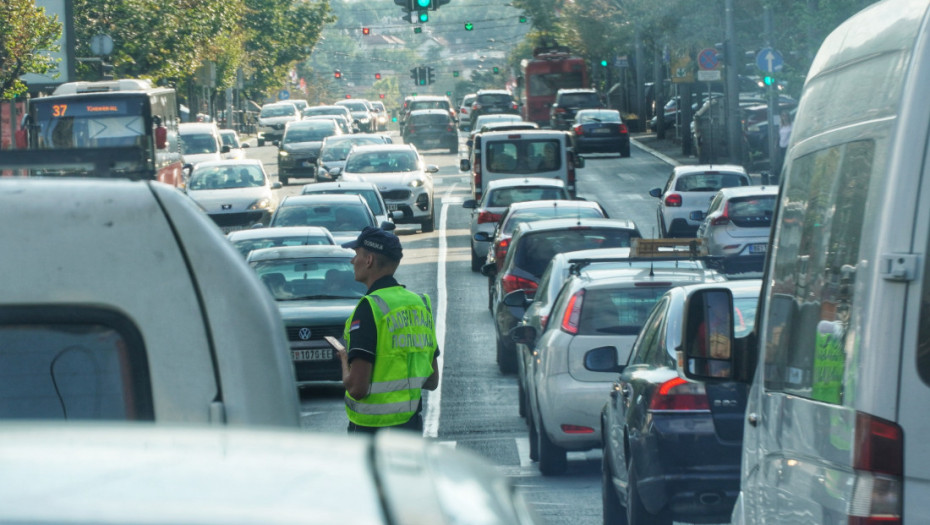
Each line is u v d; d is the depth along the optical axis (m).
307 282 47.72
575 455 34.59
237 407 8.88
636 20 147.25
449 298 68.31
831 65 13.56
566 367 29.52
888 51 11.65
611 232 46.84
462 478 5.22
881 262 10.99
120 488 4.62
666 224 85.44
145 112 84.81
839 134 12.68
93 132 84.62
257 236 56.62
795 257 13.94
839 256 12.16
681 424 21.64
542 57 196.62
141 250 8.91
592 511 26.83
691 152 166.38
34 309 8.83
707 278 29.83
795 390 13.41
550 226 47.41
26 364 8.84
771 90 103.19
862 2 82.50
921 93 10.92
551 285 37.41
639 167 151.38
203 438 5.35
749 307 23.48
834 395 11.95
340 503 4.66
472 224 77.81
